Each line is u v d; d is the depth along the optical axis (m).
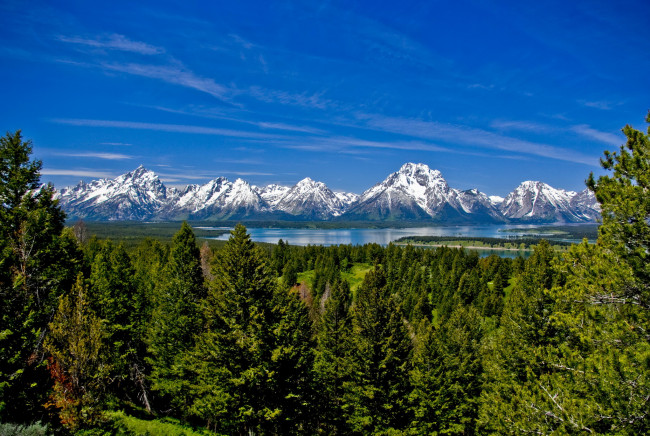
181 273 34.91
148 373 40.47
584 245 17.95
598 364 14.29
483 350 41.56
